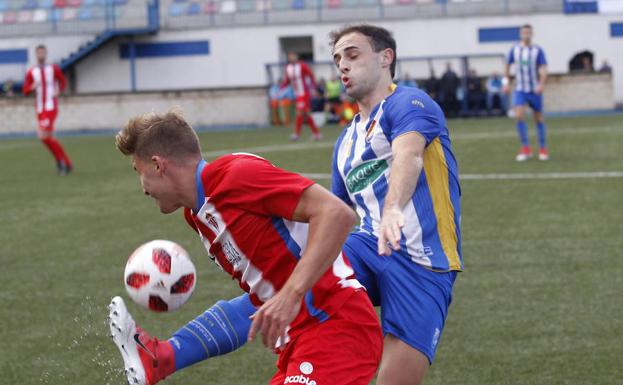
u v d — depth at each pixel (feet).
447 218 16.76
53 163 79.00
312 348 14.24
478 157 67.31
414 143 16.17
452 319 26.20
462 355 22.98
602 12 154.20
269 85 132.05
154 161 13.99
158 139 13.94
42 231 43.14
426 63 138.72
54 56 157.17
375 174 17.19
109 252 37.52
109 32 154.81
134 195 54.80
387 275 16.61
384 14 154.40
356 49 17.24
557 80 132.77
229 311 15.76
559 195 47.57
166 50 157.28
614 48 154.92
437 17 153.99
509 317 26.17
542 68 62.64
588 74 132.36
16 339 25.44
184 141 14.05
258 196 13.62
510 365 22.07
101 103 131.85
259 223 13.97
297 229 14.08
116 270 34.06
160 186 14.12
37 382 21.76
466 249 35.50
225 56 156.56
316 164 67.15
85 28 157.17
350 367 14.23
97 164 76.13
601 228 38.55
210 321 15.56
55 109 68.64
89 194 56.08
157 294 14.51
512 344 23.72
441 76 134.62
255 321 13.11
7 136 130.52
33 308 28.84
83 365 23.03
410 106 16.60
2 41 156.97
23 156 88.22
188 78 157.58
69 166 69.51
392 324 16.28
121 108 131.95
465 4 153.99
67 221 45.88
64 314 28.04
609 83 132.16
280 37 156.04
